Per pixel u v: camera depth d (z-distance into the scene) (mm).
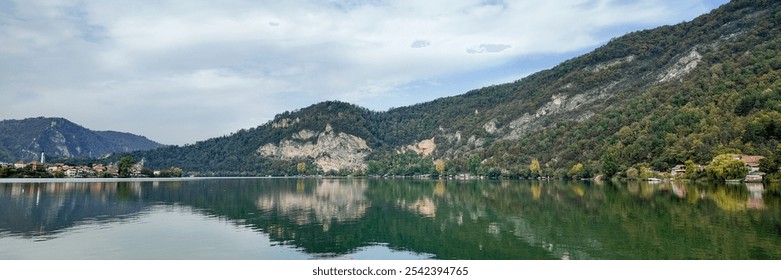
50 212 66812
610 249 39719
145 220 59188
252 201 90125
